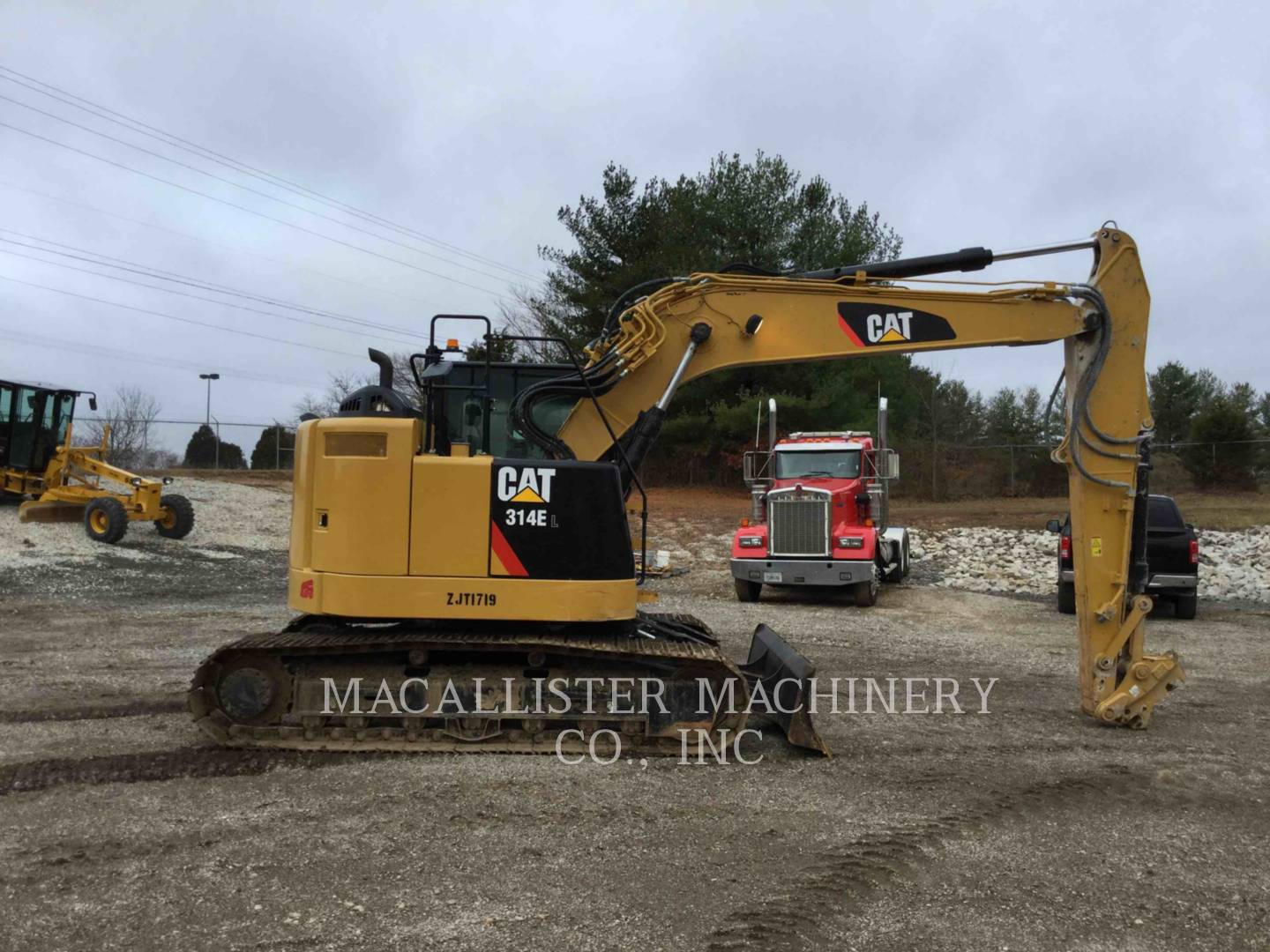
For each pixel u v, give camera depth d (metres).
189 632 10.45
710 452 29.88
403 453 6.13
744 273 7.42
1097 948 3.71
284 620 11.36
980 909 4.04
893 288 7.06
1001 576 17.58
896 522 24.91
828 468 15.57
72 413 18.64
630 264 29.20
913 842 4.76
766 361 7.04
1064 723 7.26
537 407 6.89
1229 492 32.50
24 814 4.93
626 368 6.87
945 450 32.94
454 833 4.75
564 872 4.31
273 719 6.18
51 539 16.05
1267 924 3.94
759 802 5.32
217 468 35.72
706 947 3.66
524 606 6.08
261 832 4.71
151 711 7.04
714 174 29.58
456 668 6.22
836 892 4.16
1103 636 7.17
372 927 3.76
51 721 6.74
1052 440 37.25
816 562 14.05
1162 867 4.52
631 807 5.18
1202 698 8.20
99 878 4.17
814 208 29.56
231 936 3.66
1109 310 7.02
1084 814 5.23
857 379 28.56
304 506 6.28
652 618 7.20
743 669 7.48
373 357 6.57
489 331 6.75
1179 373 44.62
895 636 11.38
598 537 6.18
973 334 7.04
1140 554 7.27
